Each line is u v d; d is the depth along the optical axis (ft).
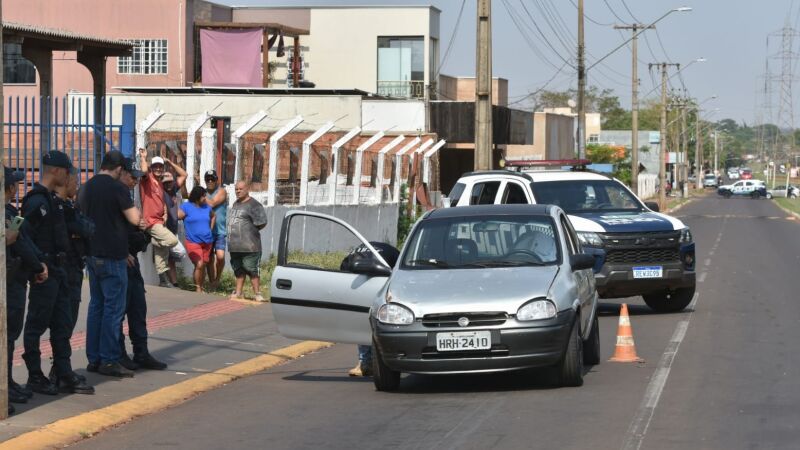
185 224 108.47
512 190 108.37
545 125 385.50
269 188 137.39
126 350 76.23
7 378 54.24
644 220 98.94
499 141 293.23
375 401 61.05
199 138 118.83
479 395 61.41
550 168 136.56
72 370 64.13
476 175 111.45
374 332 61.67
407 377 69.97
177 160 115.14
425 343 59.88
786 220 347.97
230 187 126.00
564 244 66.64
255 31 272.51
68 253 59.67
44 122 109.19
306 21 315.99
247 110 246.47
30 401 58.13
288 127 140.87
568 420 53.16
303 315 67.26
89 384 64.54
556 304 60.59
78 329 83.15
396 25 312.71
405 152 199.52
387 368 62.54
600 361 72.95
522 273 63.31
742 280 135.44
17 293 55.62
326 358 81.15
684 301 101.45
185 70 278.05
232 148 126.11
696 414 53.83
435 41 320.70
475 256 66.18
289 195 144.56
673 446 47.06
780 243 220.64
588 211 104.37
